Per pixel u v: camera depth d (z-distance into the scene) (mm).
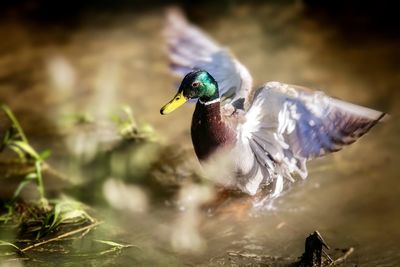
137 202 10188
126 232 9328
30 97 14016
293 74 14820
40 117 13047
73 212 9516
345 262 8516
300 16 19016
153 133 12203
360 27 17906
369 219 9602
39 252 8750
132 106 13539
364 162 11172
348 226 9430
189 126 12617
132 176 10977
